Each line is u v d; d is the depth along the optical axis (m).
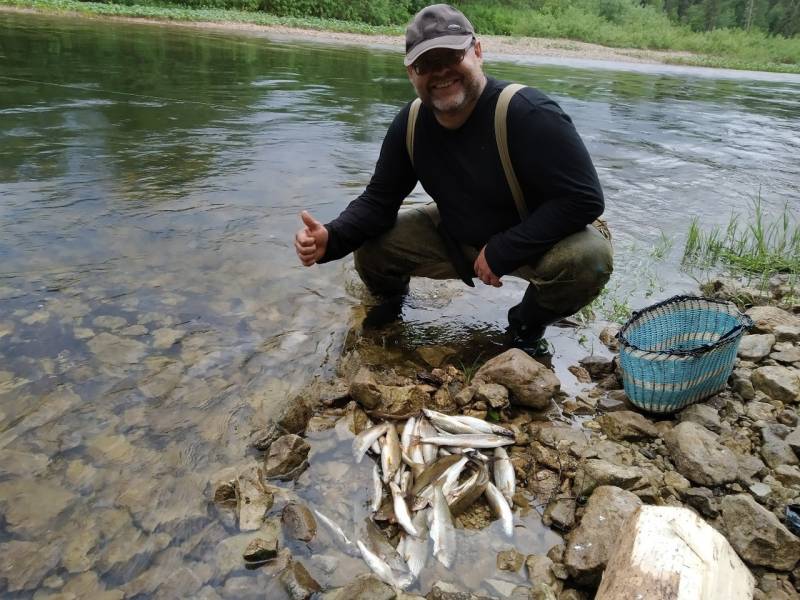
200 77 11.26
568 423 3.05
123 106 8.49
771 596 2.10
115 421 2.81
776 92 18.30
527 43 28.92
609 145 8.95
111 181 5.63
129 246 4.45
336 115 9.23
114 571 2.14
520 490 2.63
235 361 3.32
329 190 5.93
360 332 3.74
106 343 3.35
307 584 2.12
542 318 3.65
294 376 3.24
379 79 13.02
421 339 3.74
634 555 1.82
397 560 2.26
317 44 19.39
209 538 2.28
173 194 5.47
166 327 3.55
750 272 4.97
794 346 3.69
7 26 14.47
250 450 2.72
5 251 4.17
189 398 3.00
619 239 5.43
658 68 24.48
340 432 2.89
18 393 2.92
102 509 2.37
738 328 3.01
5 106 7.85
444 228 3.75
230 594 2.08
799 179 7.77
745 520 2.29
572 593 2.15
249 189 5.79
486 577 2.20
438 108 3.09
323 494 2.52
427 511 2.44
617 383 3.38
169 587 2.09
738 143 9.74
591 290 3.46
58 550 2.20
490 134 3.17
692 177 7.58
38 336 3.34
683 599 1.68
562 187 3.16
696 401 3.10
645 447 2.85
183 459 2.63
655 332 3.35
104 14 19.53
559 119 3.12
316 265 4.47
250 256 4.48
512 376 3.11
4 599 2.02
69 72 10.31
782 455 2.77
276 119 8.62
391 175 3.61
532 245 3.27
